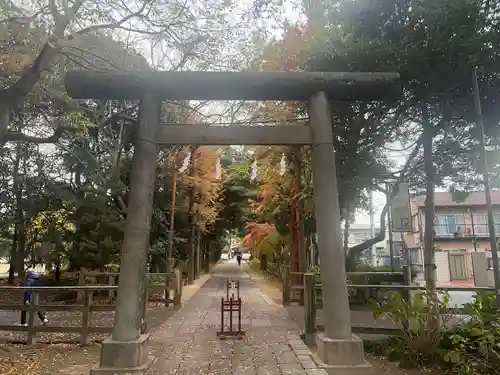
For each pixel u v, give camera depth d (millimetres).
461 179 8688
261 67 10211
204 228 25969
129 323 5727
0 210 14938
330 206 6277
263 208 17922
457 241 29625
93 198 13406
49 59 6500
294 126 6559
